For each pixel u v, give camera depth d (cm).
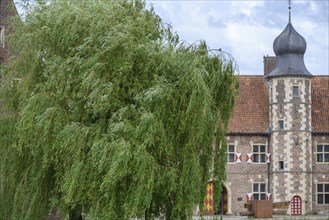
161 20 2153
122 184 1867
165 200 1986
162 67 1992
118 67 1961
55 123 1939
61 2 2161
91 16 2036
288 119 4922
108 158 1844
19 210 2022
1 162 2089
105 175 1828
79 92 1961
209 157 2045
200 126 1938
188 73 1967
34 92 2055
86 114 1992
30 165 2056
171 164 1966
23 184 2025
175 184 1909
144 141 1862
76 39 2044
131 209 1828
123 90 1978
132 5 2141
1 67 2195
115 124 1873
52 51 2092
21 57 2138
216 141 2078
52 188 2033
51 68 2017
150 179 1838
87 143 1911
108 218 1831
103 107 1905
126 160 1806
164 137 1912
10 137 2094
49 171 2034
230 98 2102
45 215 2033
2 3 3788
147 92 1916
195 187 1936
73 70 1994
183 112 1941
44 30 2078
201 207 2012
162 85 1945
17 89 2119
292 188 4894
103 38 1981
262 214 4334
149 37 2055
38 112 1978
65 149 1928
